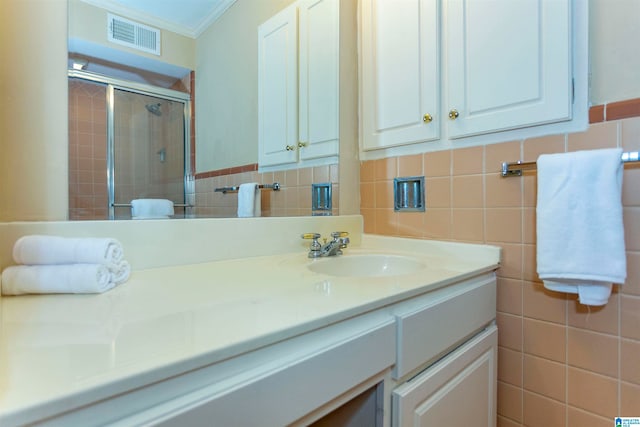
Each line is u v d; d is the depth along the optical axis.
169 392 0.34
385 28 1.26
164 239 0.83
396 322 0.61
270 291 0.62
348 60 1.35
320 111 1.29
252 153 1.13
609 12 0.80
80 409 0.29
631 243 0.77
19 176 0.67
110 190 0.81
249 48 1.13
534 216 0.91
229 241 0.96
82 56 0.77
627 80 0.77
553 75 0.86
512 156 0.95
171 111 0.94
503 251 0.97
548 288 0.83
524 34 0.91
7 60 0.66
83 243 0.61
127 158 0.84
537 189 0.88
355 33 1.36
